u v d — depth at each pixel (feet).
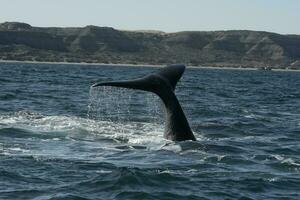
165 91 86.43
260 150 86.69
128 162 74.64
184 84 294.46
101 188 63.00
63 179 65.98
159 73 87.71
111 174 67.77
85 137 90.53
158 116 123.85
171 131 87.20
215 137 96.78
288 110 157.07
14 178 65.72
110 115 124.57
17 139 87.35
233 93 232.32
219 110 145.07
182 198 60.90
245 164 76.02
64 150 81.05
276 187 65.57
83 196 60.13
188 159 77.15
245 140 95.30
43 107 137.08
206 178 68.23
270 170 73.15
